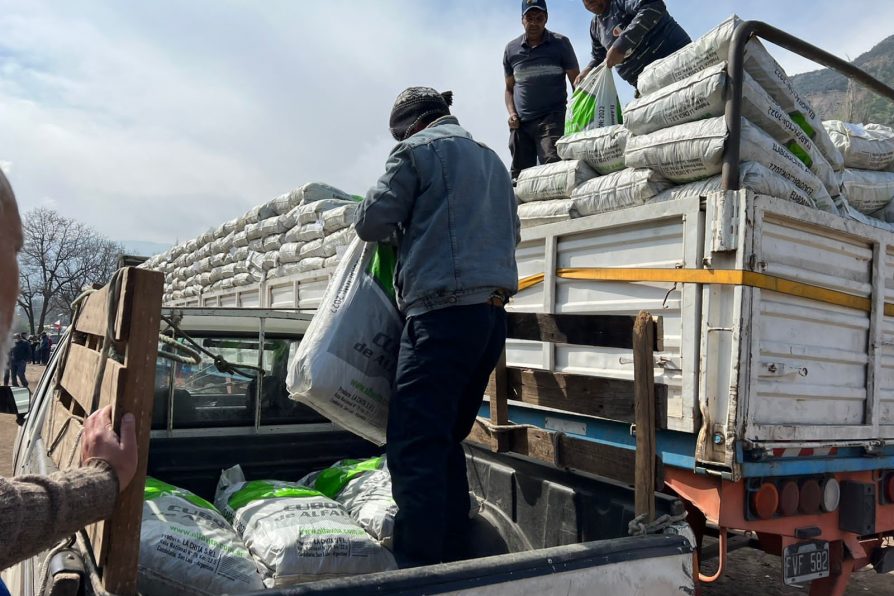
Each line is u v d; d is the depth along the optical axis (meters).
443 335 2.12
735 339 2.65
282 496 2.34
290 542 2.02
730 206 2.72
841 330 3.09
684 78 3.27
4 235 1.12
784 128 3.21
